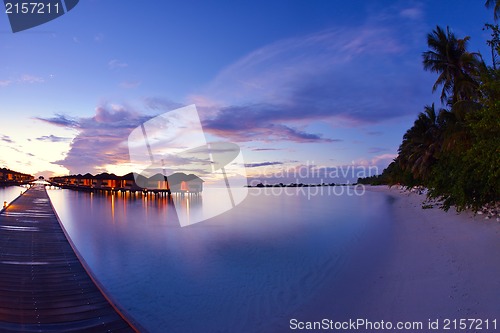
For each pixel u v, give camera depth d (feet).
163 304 21.39
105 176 190.70
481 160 32.83
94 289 21.72
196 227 53.06
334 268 27.89
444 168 48.91
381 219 56.90
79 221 61.52
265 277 26.53
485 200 39.09
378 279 23.30
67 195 149.38
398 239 36.60
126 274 27.84
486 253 25.11
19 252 30.68
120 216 69.82
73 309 18.53
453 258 25.32
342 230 48.52
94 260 32.42
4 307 18.31
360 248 34.53
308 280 25.30
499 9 39.96
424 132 102.68
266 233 46.91
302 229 50.49
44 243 34.86
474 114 33.83
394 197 115.03
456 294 18.45
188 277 26.86
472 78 63.77
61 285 22.33
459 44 68.74
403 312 17.51
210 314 19.75
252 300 21.71
